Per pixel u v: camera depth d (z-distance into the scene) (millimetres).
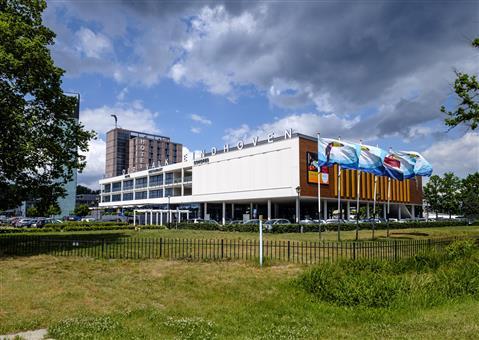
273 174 55656
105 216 73938
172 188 78812
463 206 66312
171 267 12812
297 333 6840
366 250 16016
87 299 9211
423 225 52156
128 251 16578
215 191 64875
